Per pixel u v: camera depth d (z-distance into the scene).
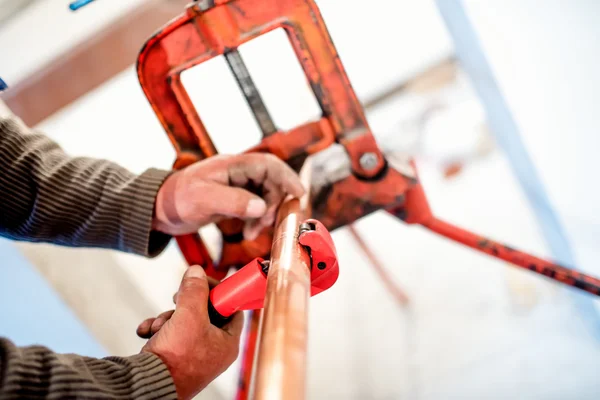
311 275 0.51
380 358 1.44
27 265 1.24
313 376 1.46
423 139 1.65
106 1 0.73
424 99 1.64
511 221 1.56
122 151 1.61
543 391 1.22
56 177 0.69
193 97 1.69
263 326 0.35
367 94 1.61
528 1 1.32
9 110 0.77
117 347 1.25
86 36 0.74
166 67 0.66
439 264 1.60
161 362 0.48
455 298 1.50
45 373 0.41
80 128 1.58
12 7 0.77
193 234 0.78
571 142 1.37
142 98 1.59
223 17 0.62
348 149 0.71
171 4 0.73
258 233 0.75
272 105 1.70
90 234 0.72
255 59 1.66
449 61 1.54
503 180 1.67
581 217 1.35
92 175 0.72
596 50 1.30
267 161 0.68
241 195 0.67
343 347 1.50
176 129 0.72
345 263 1.71
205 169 0.68
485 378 1.29
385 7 1.64
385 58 1.62
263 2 0.61
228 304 0.55
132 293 1.33
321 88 0.67
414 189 0.78
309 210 0.69
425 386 1.33
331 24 1.70
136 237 0.70
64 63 0.75
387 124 1.68
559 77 1.34
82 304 1.22
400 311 1.53
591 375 1.21
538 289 1.41
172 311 0.60
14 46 0.77
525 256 0.80
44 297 1.30
